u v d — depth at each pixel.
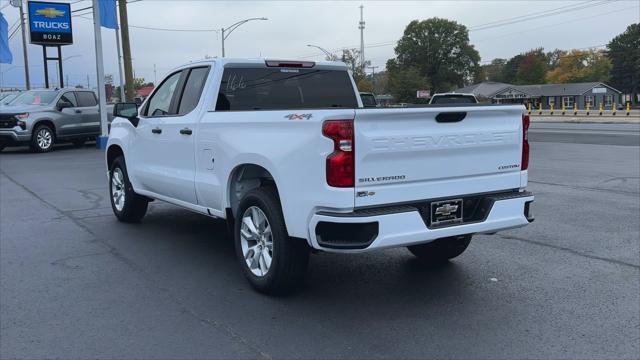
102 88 19.86
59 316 4.70
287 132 4.66
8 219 8.41
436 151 4.60
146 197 7.80
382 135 4.34
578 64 121.75
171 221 8.26
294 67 6.53
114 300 5.05
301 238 4.74
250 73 6.23
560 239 7.03
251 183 5.61
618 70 112.69
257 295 5.16
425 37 105.12
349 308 4.84
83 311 4.80
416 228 4.47
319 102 6.69
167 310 4.82
